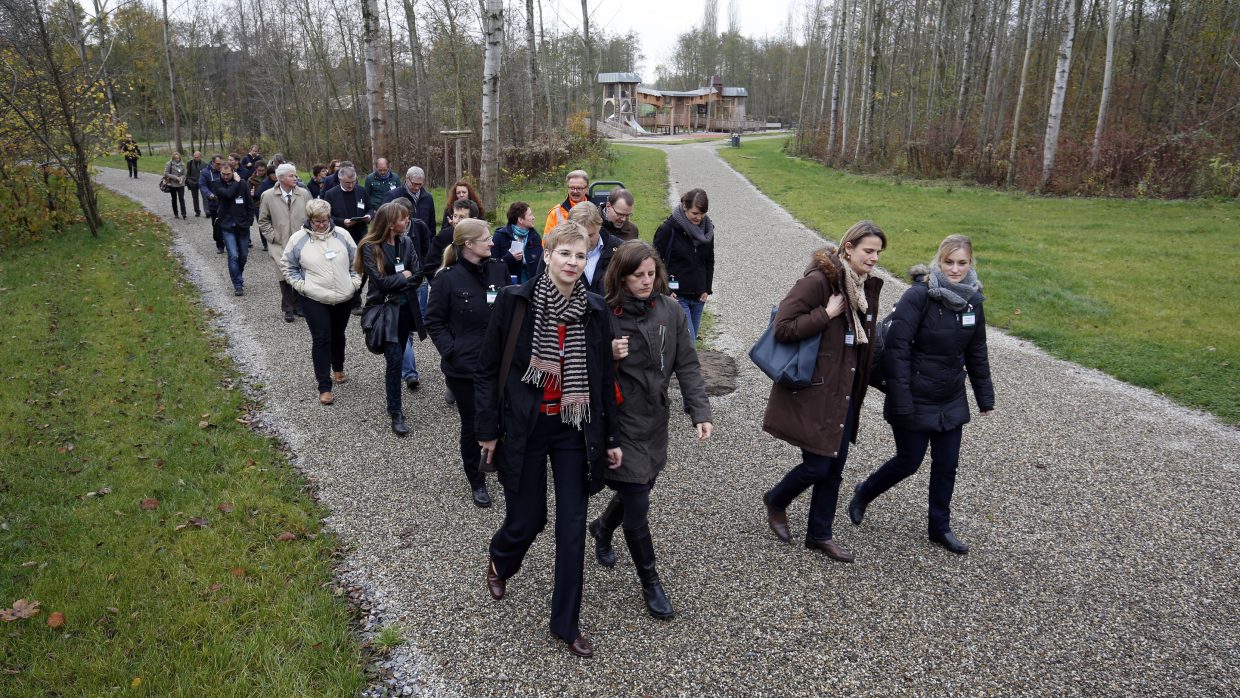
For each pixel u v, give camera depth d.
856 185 24.14
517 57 33.88
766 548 4.08
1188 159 19.44
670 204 18.80
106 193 21.28
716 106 72.00
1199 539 4.13
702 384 3.51
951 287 3.76
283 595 3.62
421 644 3.33
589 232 4.63
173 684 3.03
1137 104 27.31
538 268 5.43
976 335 3.84
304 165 36.66
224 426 5.84
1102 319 8.53
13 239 13.03
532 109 28.00
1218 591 3.65
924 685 3.03
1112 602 3.57
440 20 27.52
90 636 3.31
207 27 48.69
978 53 35.09
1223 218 15.75
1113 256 11.99
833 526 4.31
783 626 3.42
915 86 35.50
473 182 20.78
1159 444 5.41
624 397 3.30
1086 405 6.20
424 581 3.82
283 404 6.38
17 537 4.13
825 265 3.61
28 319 8.62
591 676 3.11
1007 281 10.22
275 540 4.15
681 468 5.07
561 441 3.13
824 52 62.75
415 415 6.12
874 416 6.07
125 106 42.19
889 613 3.50
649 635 3.36
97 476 4.89
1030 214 17.19
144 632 3.33
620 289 3.32
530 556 4.05
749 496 4.68
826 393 3.67
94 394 6.42
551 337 3.03
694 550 4.07
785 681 3.06
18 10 12.56
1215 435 5.55
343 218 8.95
